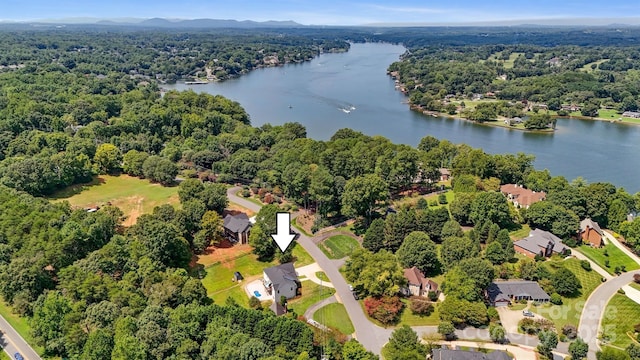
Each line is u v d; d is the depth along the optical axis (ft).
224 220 453.58
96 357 237.25
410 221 412.77
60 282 305.32
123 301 278.05
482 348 288.71
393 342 277.03
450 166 625.41
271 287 347.36
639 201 485.15
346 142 620.90
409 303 337.72
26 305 294.87
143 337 243.81
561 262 385.70
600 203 462.60
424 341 293.64
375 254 353.51
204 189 481.05
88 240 358.43
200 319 273.13
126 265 330.54
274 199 523.29
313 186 468.75
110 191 547.90
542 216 437.58
